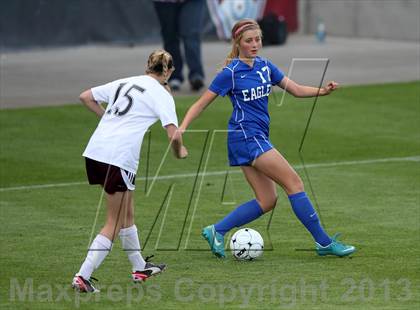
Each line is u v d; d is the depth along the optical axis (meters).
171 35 63.19
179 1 62.19
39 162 45.16
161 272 26.86
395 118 55.41
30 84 66.69
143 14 89.75
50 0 85.25
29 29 84.75
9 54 83.19
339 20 96.81
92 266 25.23
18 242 31.20
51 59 79.88
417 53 82.00
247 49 27.94
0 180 41.53
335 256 28.95
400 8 91.88
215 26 92.38
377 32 94.06
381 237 31.45
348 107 58.44
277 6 97.25
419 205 36.28
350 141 49.69
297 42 91.81
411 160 45.25
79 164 44.78
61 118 55.22
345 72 71.31
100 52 84.50
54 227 33.34
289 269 27.56
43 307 24.00
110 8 88.31
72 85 66.00
